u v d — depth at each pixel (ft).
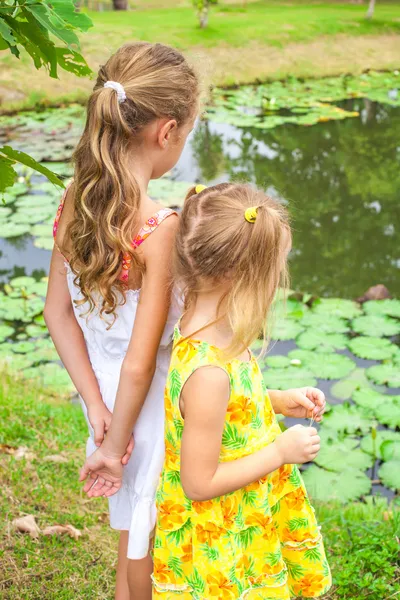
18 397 9.58
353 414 10.69
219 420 4.08
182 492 4.47
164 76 4.40
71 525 6.59
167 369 4.83
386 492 9.23
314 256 15.85
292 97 28.19
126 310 4.62
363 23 35.47
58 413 9.18
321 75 31.19
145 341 4.47
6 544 6.23
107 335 4.77
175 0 48.55
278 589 4.52
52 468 7.54
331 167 21.09
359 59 32.68
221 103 27.04
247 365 4.31
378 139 23.62
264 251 4.04
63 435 8.39
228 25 33.73
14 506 6.80
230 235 4.01
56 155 20.77
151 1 48.85
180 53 4.65
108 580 5.93
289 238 4.30
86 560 6.15
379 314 13.39
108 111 4.27
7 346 12.35
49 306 5.12
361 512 7.88
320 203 18.58
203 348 4.11
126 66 4.46
